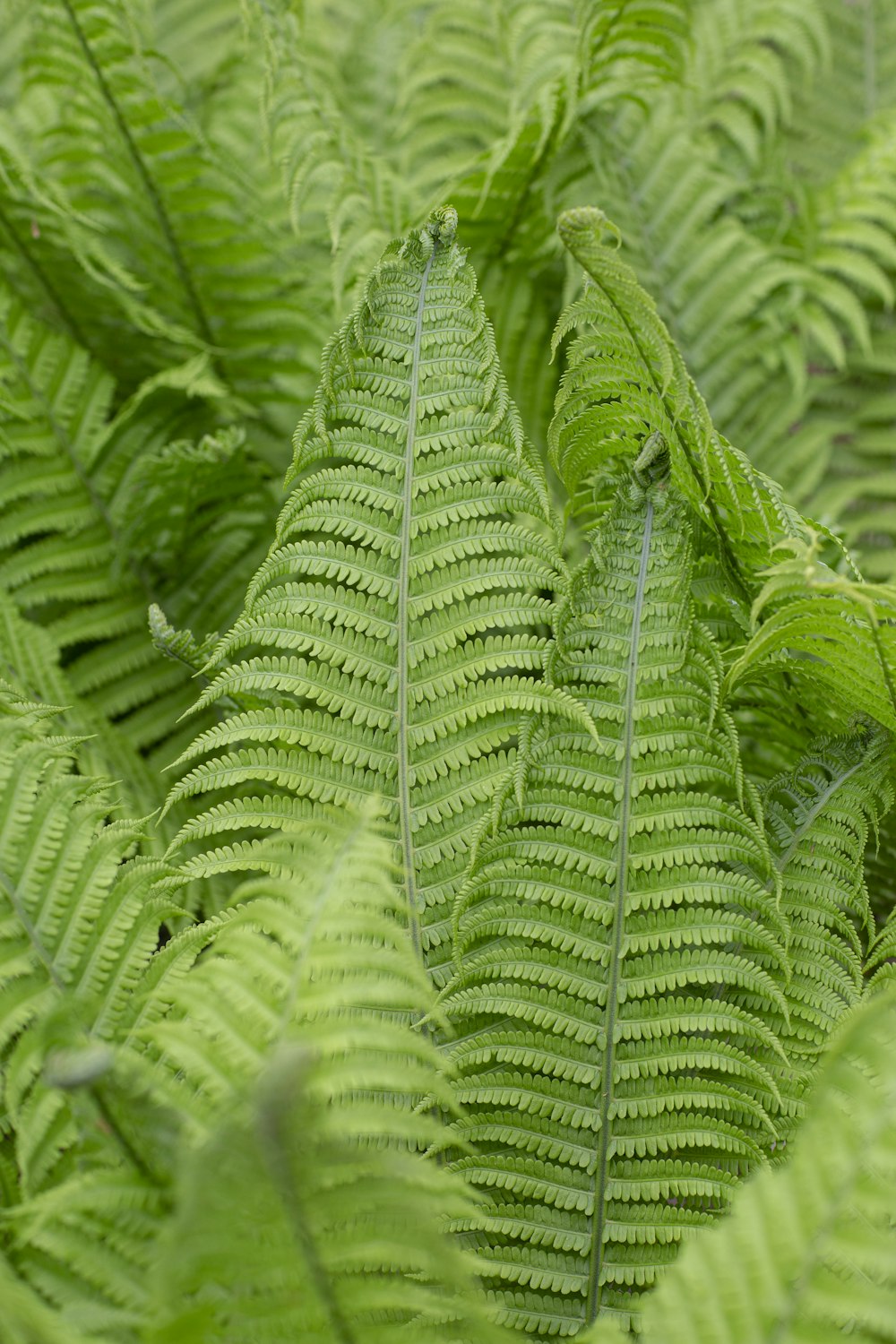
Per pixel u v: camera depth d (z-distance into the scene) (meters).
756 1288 1.43
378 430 1.69
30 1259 1.46
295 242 2.05
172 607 1.99
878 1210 1.42
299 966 1.45
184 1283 1.41
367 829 1.65
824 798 1.69
